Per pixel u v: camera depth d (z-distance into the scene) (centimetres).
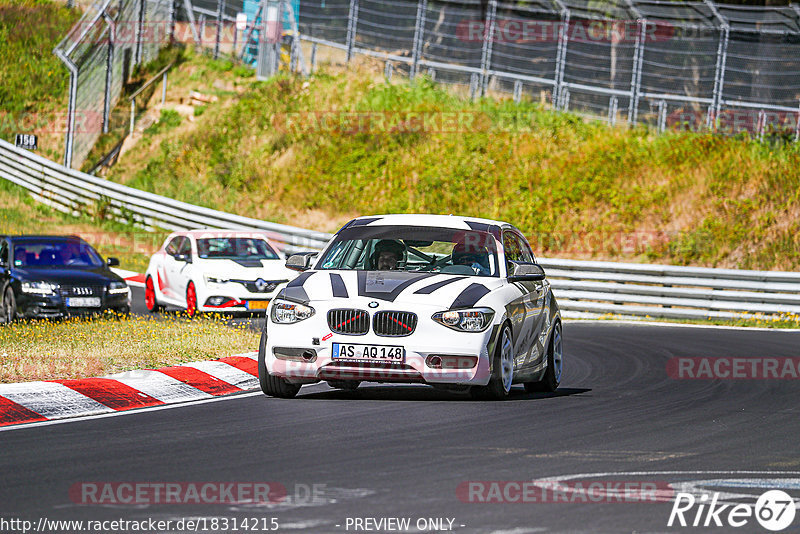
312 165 13075
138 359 4856
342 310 4081
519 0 15388
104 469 2862
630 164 12238
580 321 8606
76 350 5044
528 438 3416
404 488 2653
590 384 4975
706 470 2955
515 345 4347
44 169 13738
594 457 3116
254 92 14575
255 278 7719
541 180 12188
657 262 11012
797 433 3638
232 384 4606
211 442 3281
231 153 13675
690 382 5066
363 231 4572
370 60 15088
